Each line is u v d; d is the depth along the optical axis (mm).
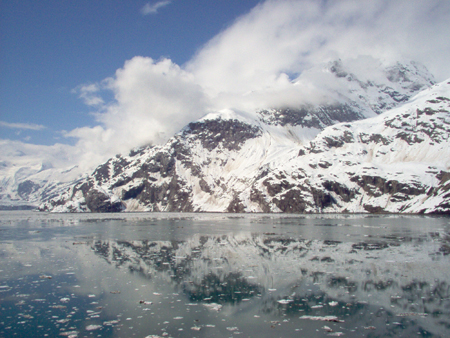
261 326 33000
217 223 169625
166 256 68562
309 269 55594
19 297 42156
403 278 49375
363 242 87625
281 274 52438
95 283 48219
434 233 108500
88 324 33594
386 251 72688
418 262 60344
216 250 75938
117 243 89375
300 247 79562
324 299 40719
